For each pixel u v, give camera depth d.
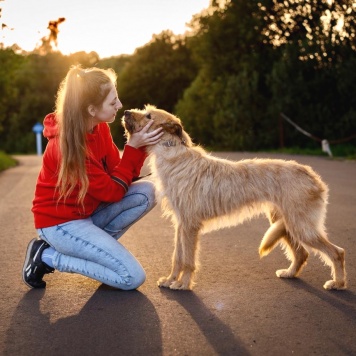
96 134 4.81
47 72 59.72
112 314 4.08
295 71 26.78
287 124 27.11
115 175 4.78
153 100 49.69
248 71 29.55
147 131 4.88
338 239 6.67
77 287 4.80
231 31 30.91
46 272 4.78
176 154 4.88
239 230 7.40
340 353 3.34
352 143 25.28
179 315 4.04
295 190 4.78
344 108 26.30
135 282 4.60
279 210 4.84
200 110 33.59
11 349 3.44
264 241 5.15
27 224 7.96
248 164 4.96
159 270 5.37
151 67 49.41
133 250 6.23
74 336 3.64
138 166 4.97
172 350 3.40
